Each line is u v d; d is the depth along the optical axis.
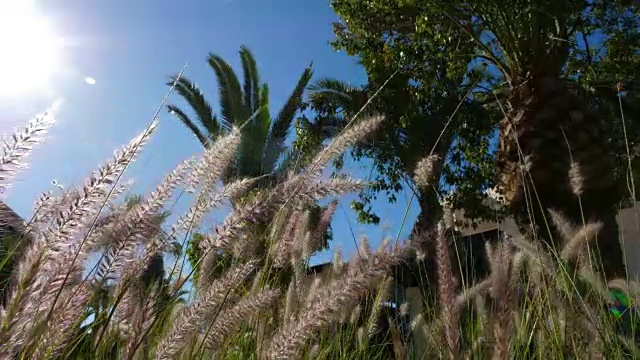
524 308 2.30
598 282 2.48
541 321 2.23
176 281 1.72
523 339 2.22
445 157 9.61
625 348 2.20
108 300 1.56
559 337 2.18
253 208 1.62
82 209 1.15
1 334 1.01
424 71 9.38
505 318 1.53
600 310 2.30
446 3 8.30
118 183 1.31
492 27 8.18
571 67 10.33
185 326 1.41
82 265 1.19
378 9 9.38
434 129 9.55
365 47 9.80
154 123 1.24
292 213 2.56
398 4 8.91
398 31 9.63
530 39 7.64
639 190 5.49
